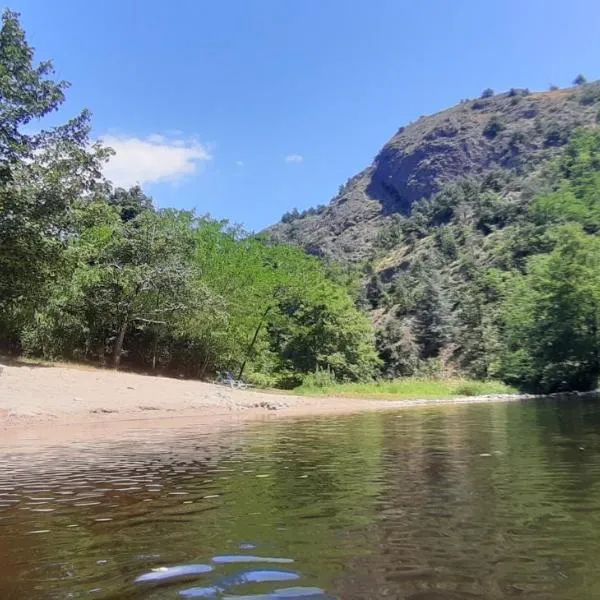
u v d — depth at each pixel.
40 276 20.47
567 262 31.98
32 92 21.16
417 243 108.12
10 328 24.61
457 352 61.31
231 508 4.53
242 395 21.77
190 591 2.73
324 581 2.84
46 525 4.09
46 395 15.68
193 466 6.87
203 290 29.61
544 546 3.34
